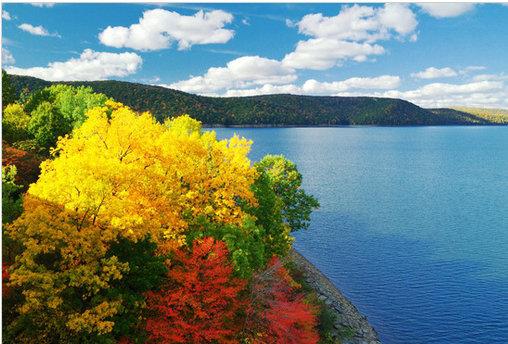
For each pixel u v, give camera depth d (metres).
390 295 49.12
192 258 21.72
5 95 67.31
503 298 48.44
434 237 72.88
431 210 94.62
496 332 41.50
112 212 18.89
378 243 68.81
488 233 75.75
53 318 17.12
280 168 48.97
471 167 180.00
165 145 28.38
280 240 36.88
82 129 23.66
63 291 18.20
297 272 48.47
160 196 23.94
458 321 43.44
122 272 20.02
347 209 93.94
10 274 17.12
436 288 51.25
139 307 20.05
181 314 21.34
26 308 16.28
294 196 48.81
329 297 44.66
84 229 17.64
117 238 20.41
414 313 44.91
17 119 49.50
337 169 166.50
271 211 36.62
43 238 17.64
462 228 79.06
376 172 160.25
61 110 54.31
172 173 26.84
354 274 55.12
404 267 58.03
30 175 35.31
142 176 22.42
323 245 67.00
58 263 18.23
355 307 45.44
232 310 22.58
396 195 112.69
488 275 55.50
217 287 21.56
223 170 31.52
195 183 30.05
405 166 181.25
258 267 26.95
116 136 23.12
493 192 119.25
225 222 29.58
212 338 21.70
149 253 21.27
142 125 24.95
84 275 17.89
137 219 18.98
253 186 35.78
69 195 18.22
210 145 32.94
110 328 17.23
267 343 24.22
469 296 49.19
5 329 16.92
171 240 23.12
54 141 48.50
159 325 19.86
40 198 18.33
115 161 20.02
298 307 27.42
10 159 34.94
